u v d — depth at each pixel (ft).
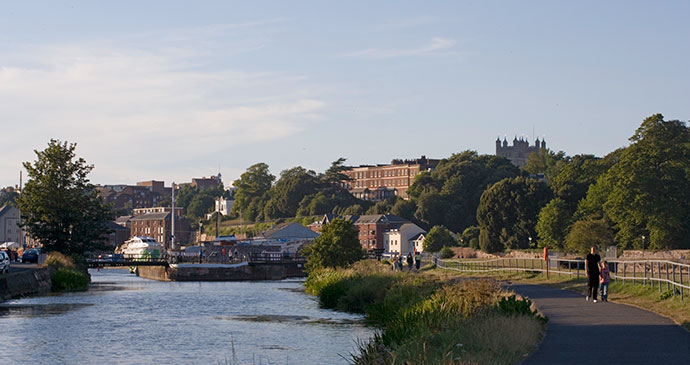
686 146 359.87
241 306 195.52
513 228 460.55
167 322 154.81
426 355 67.36
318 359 104.78
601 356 68.74
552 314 104.42
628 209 328.08
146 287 292.81
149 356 110.01
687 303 103.60
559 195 457.68
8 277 206.49
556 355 69.77
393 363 66.59
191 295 241.35
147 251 520.42
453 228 638.53
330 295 192.95
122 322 153.69
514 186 467.93
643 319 96.37
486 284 107.55
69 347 118.73
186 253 552.00
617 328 87.92
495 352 67.97
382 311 143.33
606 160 459.73
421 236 596.70
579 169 469.98
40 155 300.81
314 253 278.05
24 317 161.07
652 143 334.65
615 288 140.56
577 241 337.93
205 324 150.71
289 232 615.16
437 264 316.81
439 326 86.02
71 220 301.63
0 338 127.95
